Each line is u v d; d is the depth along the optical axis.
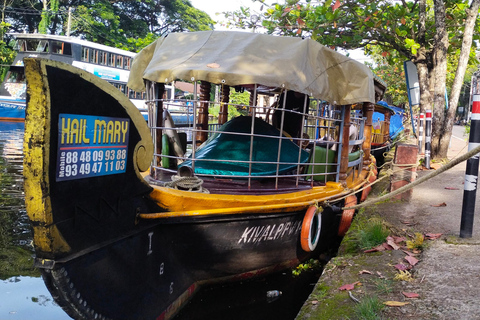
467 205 4.29
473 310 2.88
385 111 16.38
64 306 2.67
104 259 2.87
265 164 4.79
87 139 2.61
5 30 31.14
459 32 11.30
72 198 2.56
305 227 4.39
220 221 3.79
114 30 35.66
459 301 3.02
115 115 2.81
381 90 7.21
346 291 3.38
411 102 11.05
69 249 2.57
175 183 3.80
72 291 2.63
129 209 3.05
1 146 13.19
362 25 10.40
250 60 4.11
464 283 3.29
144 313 3.35
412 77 10.98
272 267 4.61
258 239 4.20
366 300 3.03
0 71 29.20
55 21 34.69
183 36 4.63
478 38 11.20
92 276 2.78
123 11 39.84
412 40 9.60
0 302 4.00
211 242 3.86
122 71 25.30
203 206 3.61
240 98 16.95
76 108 2.50
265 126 5.07
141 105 26.52
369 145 7.32
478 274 3.42
